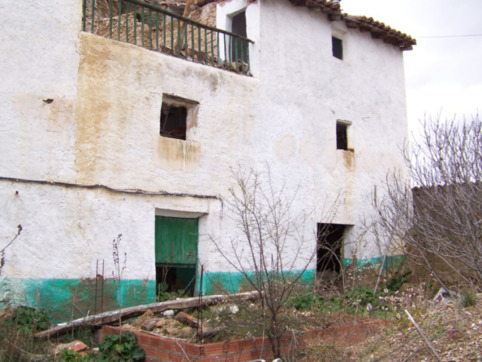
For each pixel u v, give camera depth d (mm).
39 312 7422
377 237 11766
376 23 13492
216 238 9812
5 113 7684
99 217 8383
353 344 6809
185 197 9484
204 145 9914
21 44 7941
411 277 12023
